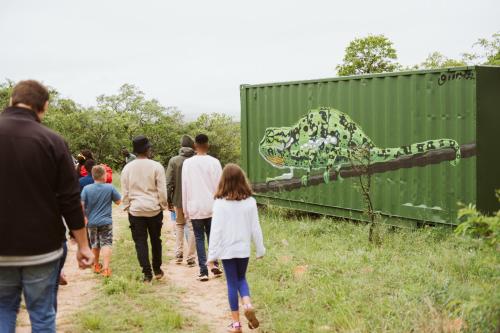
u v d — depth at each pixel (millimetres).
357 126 10672
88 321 5715
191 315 6180
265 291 6676
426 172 9461
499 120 9023
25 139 3545
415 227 9656
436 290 5809
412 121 9633
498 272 6262
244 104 13531
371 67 39125
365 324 5227
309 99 11703
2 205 3486
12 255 3498
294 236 10016
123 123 32750
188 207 7695
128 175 7473
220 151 45031
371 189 10383
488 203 8914
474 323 4582
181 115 42156
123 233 11484
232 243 5445
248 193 5562
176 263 8953
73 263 9000
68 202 3697
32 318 3695
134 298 6820
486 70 8797
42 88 3781
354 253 8148
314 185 11688
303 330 5391
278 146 12602
